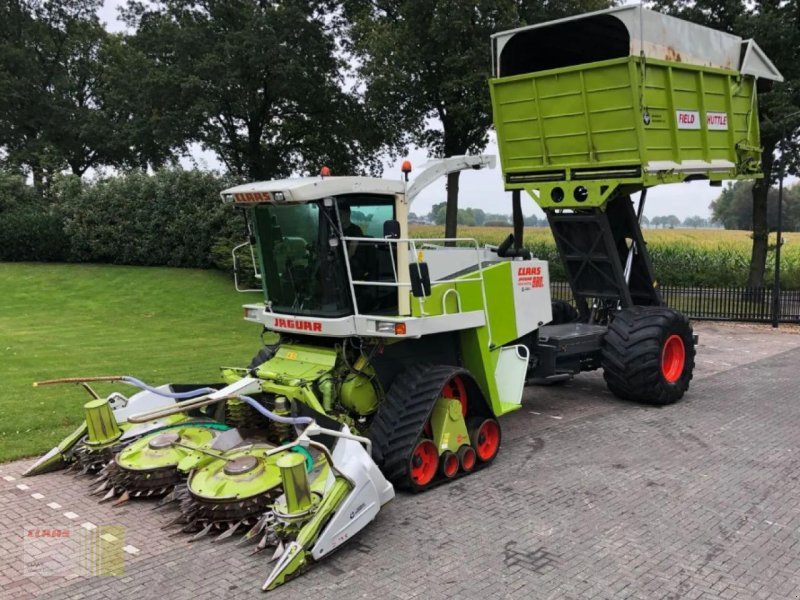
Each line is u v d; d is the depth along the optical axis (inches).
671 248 1113.4
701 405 355.6
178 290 763.4
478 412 259.6
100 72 1460.4
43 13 1407.5
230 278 829.2
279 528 177.6
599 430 309.6
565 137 346.0
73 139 1412.4
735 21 697.6
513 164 374.9
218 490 191.8
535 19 735.7
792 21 691.4
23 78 1341.0
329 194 217.3
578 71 326.3
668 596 164.4
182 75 904.3
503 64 365.4
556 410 347.3
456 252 281.4
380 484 200.7
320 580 171.8
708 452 277.1
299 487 176.4
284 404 220.7
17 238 898.1
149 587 167.8
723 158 392.8
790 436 299.4
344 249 225.3
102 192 906.1
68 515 209.0
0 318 618.8
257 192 221.9
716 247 1125.7
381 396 244.1
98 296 729.0
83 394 348.5
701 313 717.9
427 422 234.4
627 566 179.6
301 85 934.4
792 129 689.0
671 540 195.3
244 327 603.2
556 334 351.6
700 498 227.5
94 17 1489.9
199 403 214.4
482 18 717.9
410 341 253.9
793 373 438.9
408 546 190.9
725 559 183.8
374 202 235.3
